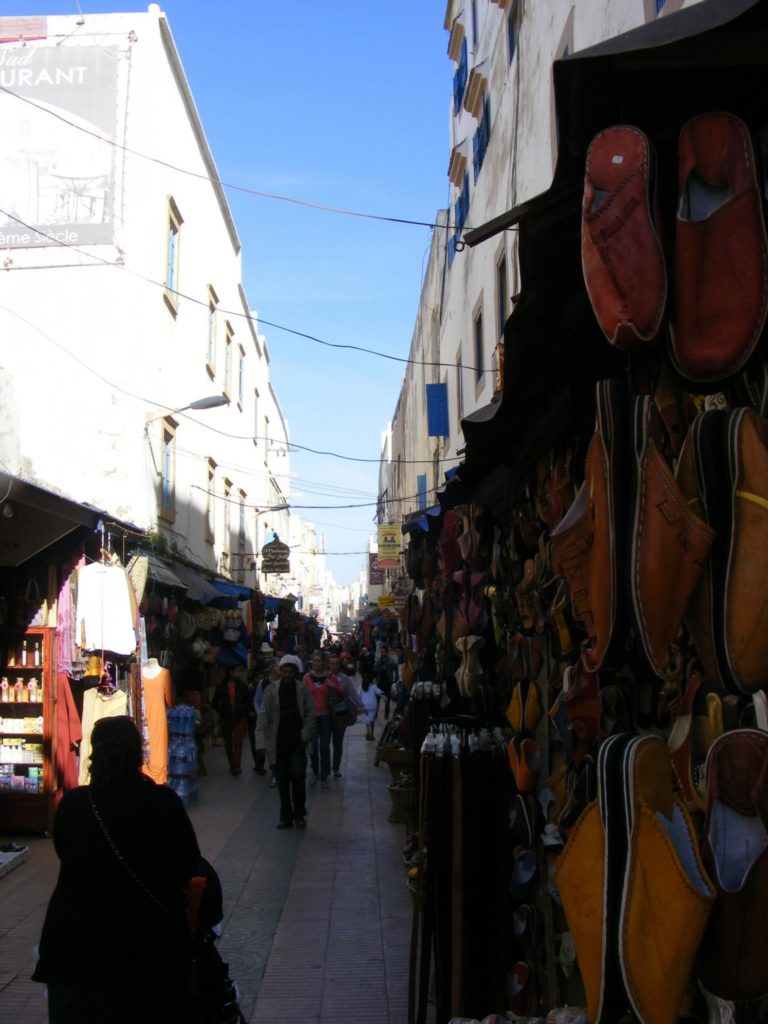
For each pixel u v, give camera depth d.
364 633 38.00
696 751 2.48
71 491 13.13
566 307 3.28
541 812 4.30
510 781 4.43
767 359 2.31
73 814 3.04
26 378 13.40
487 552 5.95
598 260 2.22
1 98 14.04
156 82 14.41
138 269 13.72
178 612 13.83
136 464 13.34
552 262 3.00
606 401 2.30
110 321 13.57
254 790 11.83
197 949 3.21
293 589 52.62
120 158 13.98
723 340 2.16
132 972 2.89
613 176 2.22
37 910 6.52
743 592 2.03
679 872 2.01
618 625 2.18
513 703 4.52
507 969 4.18
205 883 3.24
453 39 15.68
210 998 3.25
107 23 14.37
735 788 2.14
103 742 3.10
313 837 9.00
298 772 9.41
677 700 2.74
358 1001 5.01
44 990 5.10
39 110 14.04
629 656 2.52
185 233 16.89
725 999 2.06
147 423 13.81
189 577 15.20
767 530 2.02
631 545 2.15
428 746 4.41
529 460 4.81
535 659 4.48
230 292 22.52
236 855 8.27
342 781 12.47
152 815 3.04
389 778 12.75
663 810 2.14
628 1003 2.03
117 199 13.88
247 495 25.92
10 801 8.68
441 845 4.32
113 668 9.76
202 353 18.50
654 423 2.21
